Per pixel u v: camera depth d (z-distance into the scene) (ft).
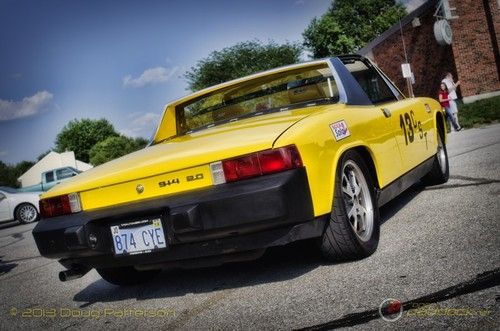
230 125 11.15
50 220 10.11
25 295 13.05
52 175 72.64
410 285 7.70
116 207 9.36
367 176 10.34
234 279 10.19
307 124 9.00
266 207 8.04
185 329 7.91
